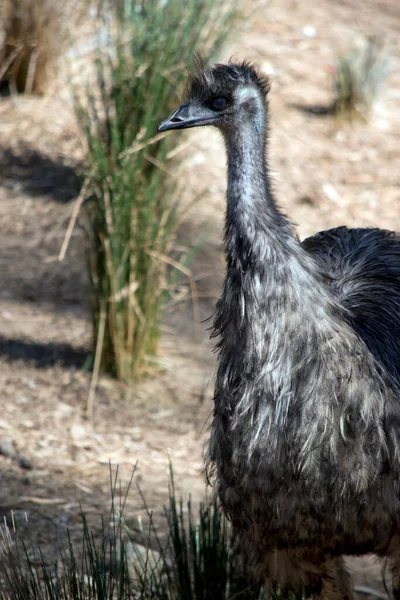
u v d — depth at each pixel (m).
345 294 7.54
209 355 12.84
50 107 18.56
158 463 10.34
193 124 6.62
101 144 11.03
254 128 6.55
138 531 8.89
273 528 6.77
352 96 19.80
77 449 10.43
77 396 11.48
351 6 25.59
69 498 9.40
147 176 11.38
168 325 13.48
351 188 17.47
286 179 17.53
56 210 15.84
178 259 14.98
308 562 7.04
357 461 6.51
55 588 6.77
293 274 6.34
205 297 14.20
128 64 11.27
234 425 6.61
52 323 13.07
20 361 12.07
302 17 24.17
